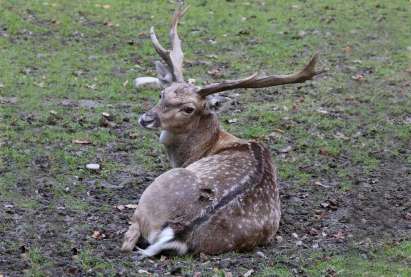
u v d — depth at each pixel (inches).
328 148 762.2
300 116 847.1
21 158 694.5
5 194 621.9
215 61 1029.2
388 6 1290.6
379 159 745.6
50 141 740.7
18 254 514.0
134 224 515.8
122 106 853.2
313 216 614.5
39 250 519.2
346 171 713.0
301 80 598.5
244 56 1055.0
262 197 529.3
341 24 1199.6
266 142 776.9
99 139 756.0
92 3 1215.6
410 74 1003.9
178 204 506.3
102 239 546.9
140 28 1131.3
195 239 502.9
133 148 741.9
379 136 803.4
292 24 1190.3
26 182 647.8
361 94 927.0
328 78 980.6
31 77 915.4
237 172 533.0
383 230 587.5
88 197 628.1
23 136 746.8
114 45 1058.7
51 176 665.0
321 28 1179.9
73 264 498.9
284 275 491.2
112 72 960.3
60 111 817.5
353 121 842.2
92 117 808.9
